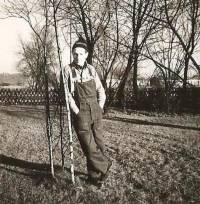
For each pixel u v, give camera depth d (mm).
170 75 17453
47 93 5891
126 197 5152
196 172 6445
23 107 23266
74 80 5457
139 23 10352
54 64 6168
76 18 14797
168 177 6121
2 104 27875
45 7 5703
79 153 7910
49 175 6070
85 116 5453
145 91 21484
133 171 6488
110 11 13055
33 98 27547
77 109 5441
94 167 5547
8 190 5371
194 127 12758
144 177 6117
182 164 6984
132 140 9695
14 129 11859
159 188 5531
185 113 18250
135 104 21500
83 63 5520
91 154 5531
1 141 9414
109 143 9172
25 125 12969
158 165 6926
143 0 8617
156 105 20234
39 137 10109
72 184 5492
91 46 15648
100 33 15375
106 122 14102
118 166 6824
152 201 4977
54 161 7152
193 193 5320
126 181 5898
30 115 16797
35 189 5414
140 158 7480
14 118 15469
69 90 5477
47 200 4977
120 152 8047
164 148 8578
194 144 9148
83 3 15289
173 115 17469
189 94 20547
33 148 8477
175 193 5316
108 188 5535
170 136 10508
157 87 20781
